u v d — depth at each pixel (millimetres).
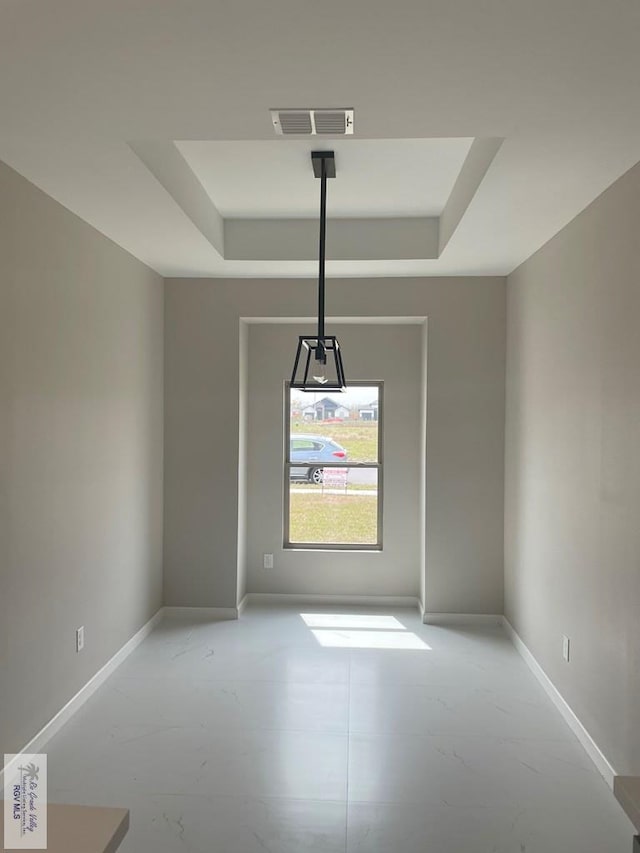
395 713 3840
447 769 3242
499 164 2908
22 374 3117
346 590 5926
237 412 5496
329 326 5910
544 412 4258
